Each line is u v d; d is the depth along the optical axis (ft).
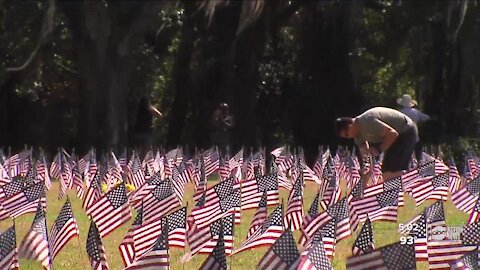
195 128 277.03
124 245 72.64
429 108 280.51
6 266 61.21
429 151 221.46
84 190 137.18
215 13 269.64
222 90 271.08
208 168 151.43
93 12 229.86
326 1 262.26
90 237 63.36
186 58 279.90
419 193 117.39
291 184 133.69
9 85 285.64
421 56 282.77
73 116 304.71
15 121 296.10
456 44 273.95
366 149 120.06
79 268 77.10
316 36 280.72
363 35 307.37
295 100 291.17
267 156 229.66
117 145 235.40
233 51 270.26
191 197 133.69
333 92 282.36
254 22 258.16
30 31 255.70
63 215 74.08
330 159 141.79
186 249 83.10
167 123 313.12
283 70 313.12
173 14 266.77
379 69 337.52
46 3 236.22
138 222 72.74
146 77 265.54
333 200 104.42
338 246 86.12
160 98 324.19
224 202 87.97
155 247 58.80
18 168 150.20
